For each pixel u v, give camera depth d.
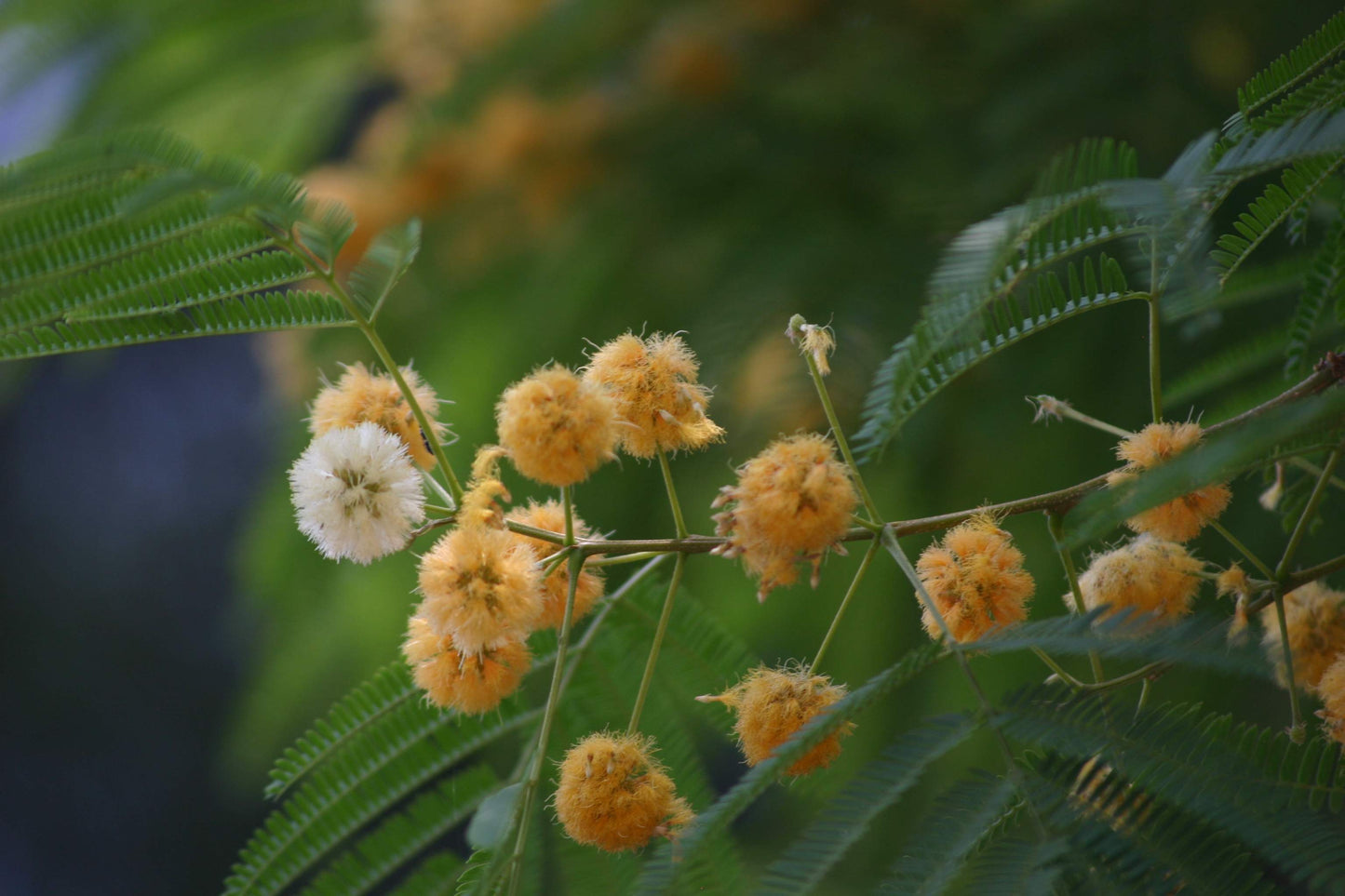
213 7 0.86
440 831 0.51
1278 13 0.64
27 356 0.49
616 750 0.49
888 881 0.46
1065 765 0.46
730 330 0.66
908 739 0.47
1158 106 0.63
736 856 0.49
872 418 0.51
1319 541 0.61
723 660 0.54
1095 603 0.50
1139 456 0.50
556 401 0.49
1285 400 0.50
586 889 0.51
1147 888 0.45
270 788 0.52
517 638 0.50
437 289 0.87
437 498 0.51
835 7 0.82
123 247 0.48
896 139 0.72
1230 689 0.61
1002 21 0.72
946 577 0.50
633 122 0.84
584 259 0.79
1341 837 0.45
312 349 0.87
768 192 0.73
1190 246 0.50
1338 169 0.51
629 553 0.54
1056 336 0.65
